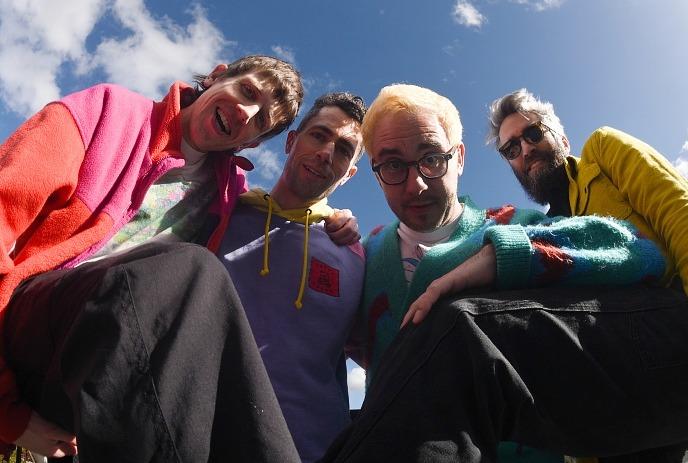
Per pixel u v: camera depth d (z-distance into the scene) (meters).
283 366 0.78
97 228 0.68
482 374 0.48
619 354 0.53
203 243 0.89
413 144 0.80
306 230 0.92
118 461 0.37
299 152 0.95
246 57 0.94
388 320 0.84
